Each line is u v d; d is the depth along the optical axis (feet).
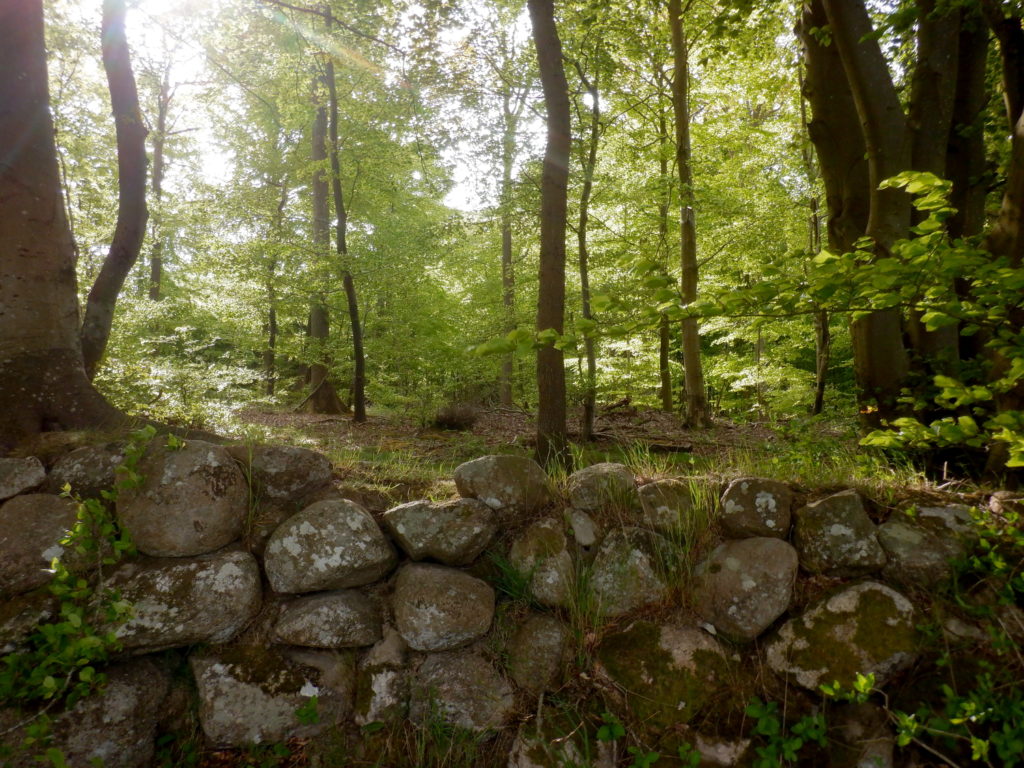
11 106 10.27
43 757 6.00
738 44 23.22
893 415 13.38
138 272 42.19
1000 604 7.02
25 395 9.89
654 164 33.35
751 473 8.93
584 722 7.09
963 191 14.65
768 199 32.01
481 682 7.50
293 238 31.24
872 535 7.49
